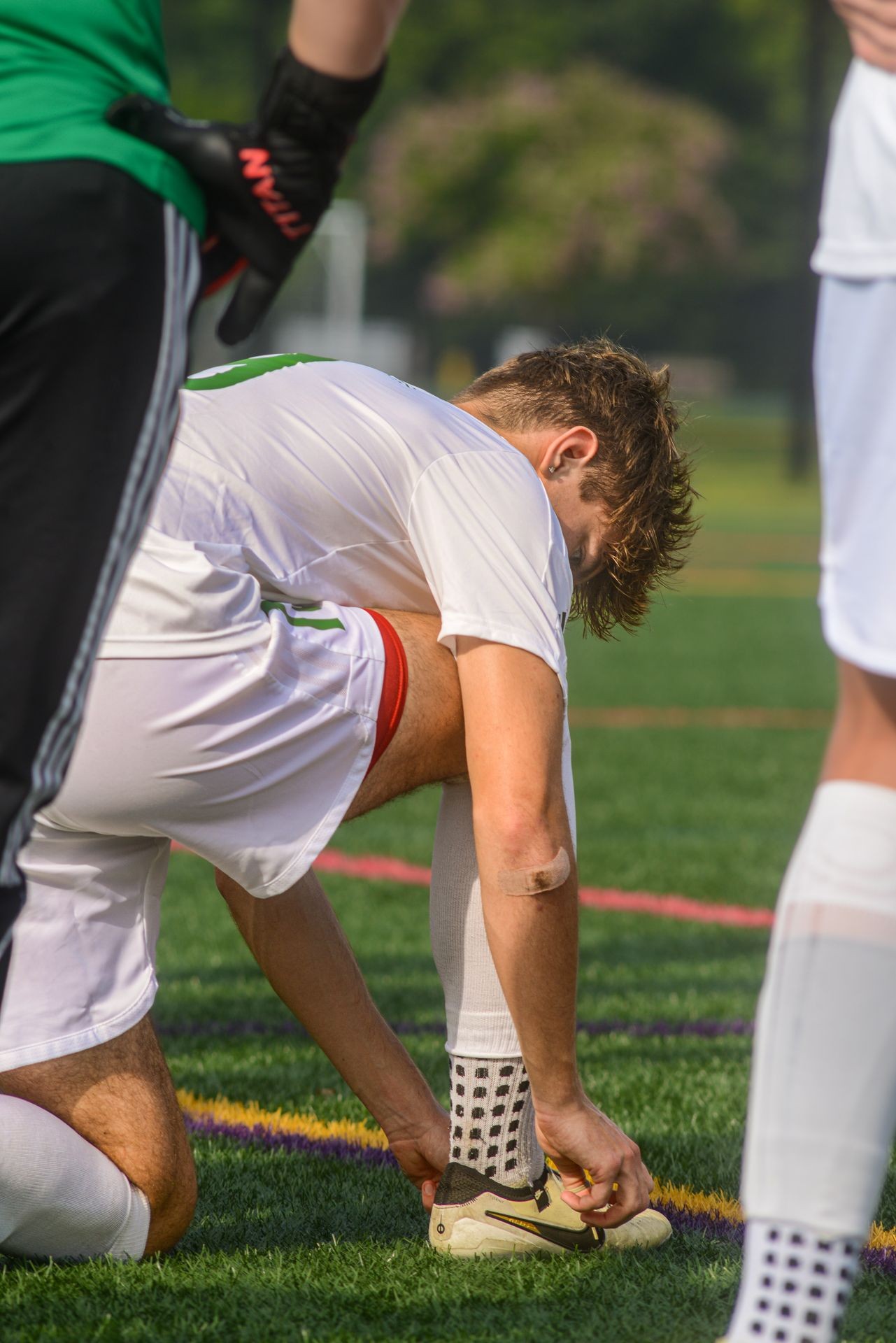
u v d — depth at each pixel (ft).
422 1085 27.45
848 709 18.25
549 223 588.09
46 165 18.06
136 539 18.61
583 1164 24.47
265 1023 44.45
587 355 28.81
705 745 104.88
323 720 24.18
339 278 588.50
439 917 25.81
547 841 23.77
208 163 18.37
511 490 25.59
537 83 606.55
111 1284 23.56
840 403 17.88
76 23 18.99
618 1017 45.42
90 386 18.08
